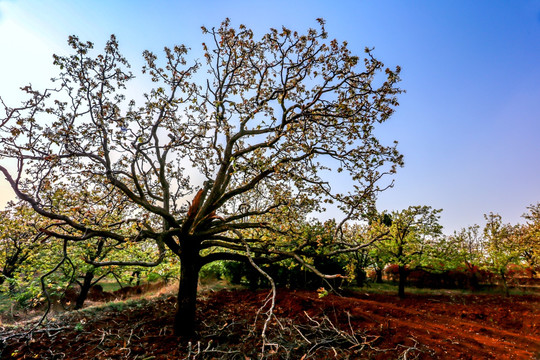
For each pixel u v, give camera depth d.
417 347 7.56
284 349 7.43
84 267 12.48
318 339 8.12
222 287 17.27
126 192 8.09
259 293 14.85
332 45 8.26
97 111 8.45
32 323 9.25
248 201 12.15
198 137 9.86
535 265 23.12
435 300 16.77
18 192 6.77
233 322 9.53
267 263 9.10
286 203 9.18
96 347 7.52
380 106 8.10
